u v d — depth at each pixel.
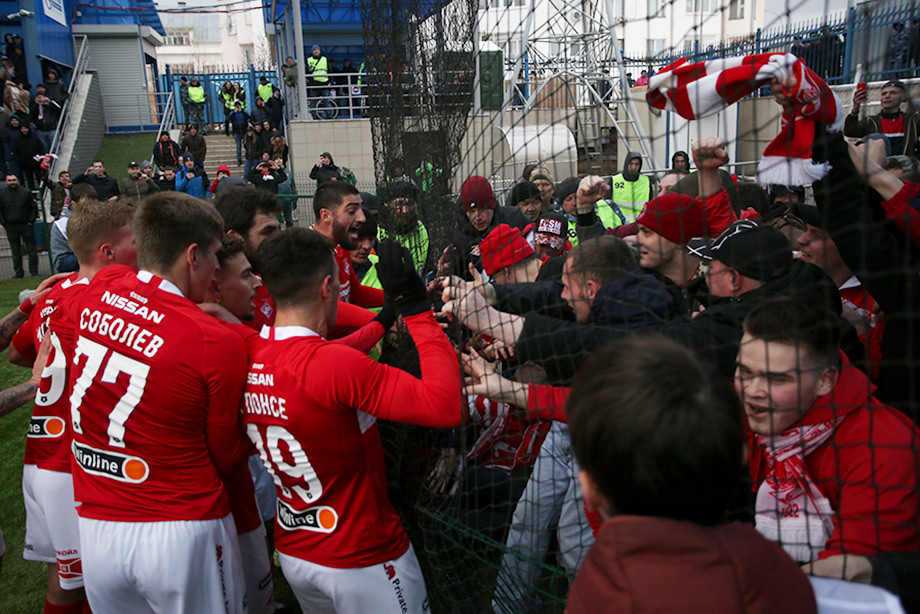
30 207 9.38
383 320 2.05
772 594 0.74
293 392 1.56
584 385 0.84
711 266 1.65
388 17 2.02
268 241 1.65
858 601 0.81
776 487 1.21
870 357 1.85
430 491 1.89
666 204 1.54
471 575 1.83
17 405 1.97
